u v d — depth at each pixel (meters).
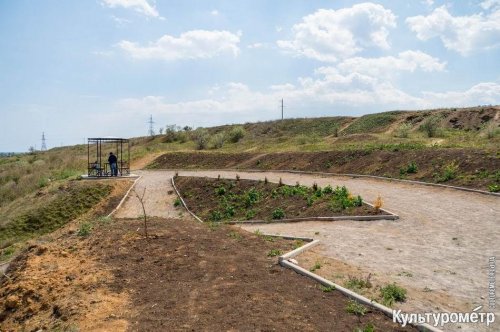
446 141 30.70
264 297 7.30
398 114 55.88
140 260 9.70
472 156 20.23
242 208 21.06
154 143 62.56
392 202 16.41
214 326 6.26
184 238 11.12
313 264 9.37
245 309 6.82
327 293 7.54
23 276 9.46
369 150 26.80
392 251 10.50
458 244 10.94
